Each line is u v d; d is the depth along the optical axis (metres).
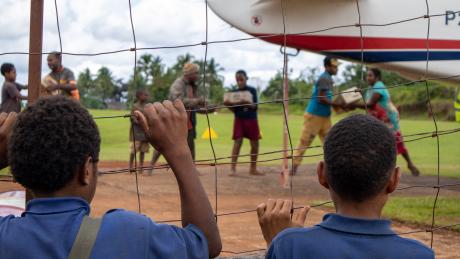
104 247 1.61
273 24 6.86
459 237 4.79
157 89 47.78
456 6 7.07
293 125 19.55
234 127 8.52
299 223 2.26
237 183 7.69
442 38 7.12
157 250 1.68
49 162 1.63
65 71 7.24
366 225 1.76
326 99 7.94
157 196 6.42
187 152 1.96
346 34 6.88
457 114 10.20
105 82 55.41
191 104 7.39
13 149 1.66
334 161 1.78
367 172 1.74
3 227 1.66
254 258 3.56
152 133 1.95
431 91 28.69
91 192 1.76
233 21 6.87
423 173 8.83
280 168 9.38
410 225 5.23
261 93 37.19
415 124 19.62
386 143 1.78
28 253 1.59
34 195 1.74
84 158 1.67
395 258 1.71
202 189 1.94
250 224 5.15
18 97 8.90
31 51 2.57
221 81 48.06
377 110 7.92
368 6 6.90
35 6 2.57
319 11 6.86
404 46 7.01
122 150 12.30
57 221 1.63
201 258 1.79
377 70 7.94
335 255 1.72
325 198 6.56
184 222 1.90
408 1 7.01
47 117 1.65
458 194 6.95
